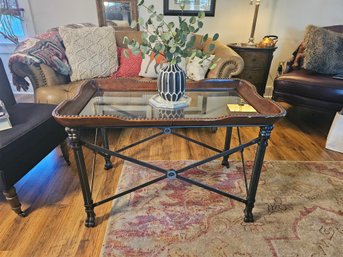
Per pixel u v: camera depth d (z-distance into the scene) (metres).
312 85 2.11
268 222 1.29
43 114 1.52
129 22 2.90
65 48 2.16
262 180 1.61
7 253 1.12
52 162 1.81
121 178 1.63
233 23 2.90
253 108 1.28
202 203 1.42
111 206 1.39
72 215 1.33
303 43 2.54
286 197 1.47
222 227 1.26
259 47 2.56
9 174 1.20
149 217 1.32
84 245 1.16
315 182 1.60
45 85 2.02
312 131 2.34
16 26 2.89
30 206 1.39
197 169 1.72
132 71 2.29
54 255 1.11
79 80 2.17
